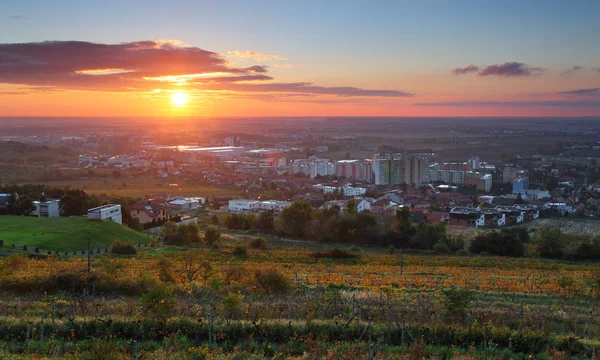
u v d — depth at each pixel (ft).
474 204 638.94
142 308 109.09
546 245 320.50
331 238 372.17
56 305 117.39
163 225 364.99
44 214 351.46
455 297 118.21
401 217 394.52
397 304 127.85
